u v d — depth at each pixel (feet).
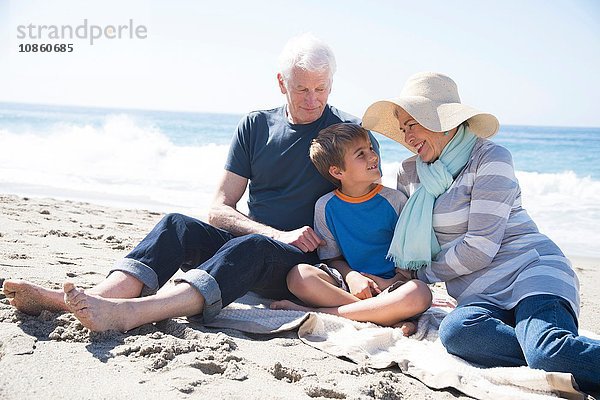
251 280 10.73
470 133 11.28
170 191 36.14
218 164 48.52
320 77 12.23
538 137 66.18
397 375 9.02
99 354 8.49
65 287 8.82
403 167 12.25
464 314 9.81
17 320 9.40
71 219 22.22
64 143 58.75
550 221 32.76
